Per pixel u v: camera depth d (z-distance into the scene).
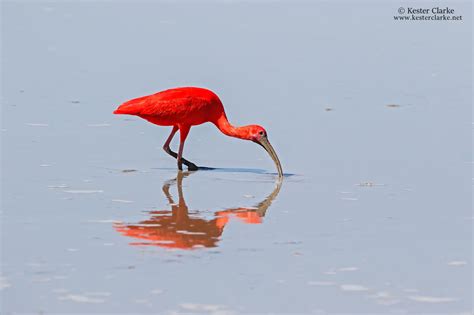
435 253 12.61
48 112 23.20
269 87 26.73
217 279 11.44
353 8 42.50
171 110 18.20
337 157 19.27
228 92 25.95
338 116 23.25
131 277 11.48
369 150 19.84
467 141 20.61
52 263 12.00
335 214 14.71
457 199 15.74
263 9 41.69
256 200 15.69
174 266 11.93
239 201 15.62
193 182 17.22
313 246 12.88
